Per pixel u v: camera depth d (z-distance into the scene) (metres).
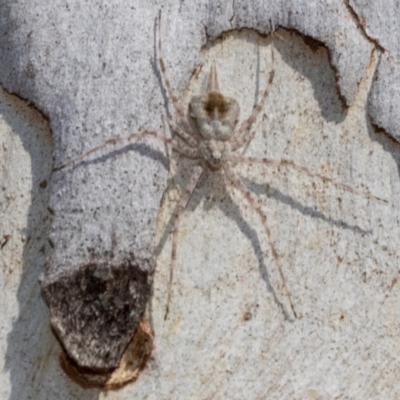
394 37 0.22
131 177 0.21
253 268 0.22
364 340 0.22
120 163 0.21
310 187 0.22
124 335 0.21
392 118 0.22
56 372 0.21
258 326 0.21
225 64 0.22
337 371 0.21
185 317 0.21
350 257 0.22
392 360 0.22
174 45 0.22
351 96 0.22
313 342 0.21
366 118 0.22
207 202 0.22
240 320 0.21
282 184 0.22
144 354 0.21
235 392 0.21
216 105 0.22
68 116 0.21
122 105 0.21
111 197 0.21
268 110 0.22
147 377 0.21
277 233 0.22
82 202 0.21
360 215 0.22
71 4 0.22
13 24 0.22
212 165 0.22
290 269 0.22
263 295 0.21
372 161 0.22
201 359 0.21
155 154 0.21
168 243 0.22
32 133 0.22
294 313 0.21
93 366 0.21
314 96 0.22
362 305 0.22
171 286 0.21
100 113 0.21
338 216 0.22
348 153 0.22
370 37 0.22
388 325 0.22
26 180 0.22
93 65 0.21
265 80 0.22
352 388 0.21
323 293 0.22
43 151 0.22
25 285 0.21
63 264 0.21
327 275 0.22
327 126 0.22
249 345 0.21
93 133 0.21
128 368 0.21
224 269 0.22
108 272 0.21
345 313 0.22
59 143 0.21
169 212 0.22
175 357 0.21
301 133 0.22
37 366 0.21
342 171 0.22
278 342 0.21
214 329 0.21
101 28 0.22
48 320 0.21
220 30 0.22
